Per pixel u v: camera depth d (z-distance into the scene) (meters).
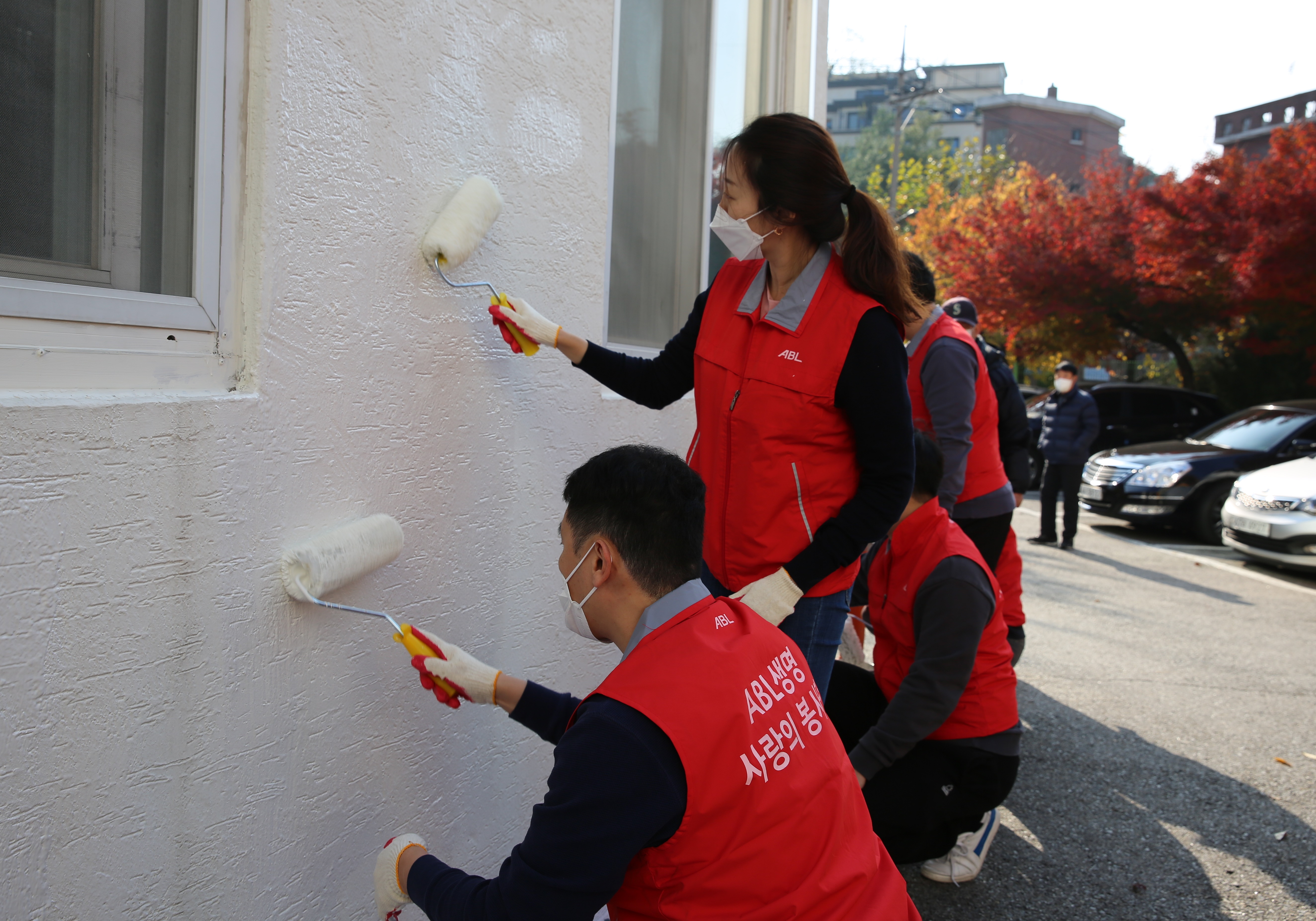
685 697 1.11
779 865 1.11
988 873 2.74
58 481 1.14
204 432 1.33
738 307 1.82
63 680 1.17
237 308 1.42
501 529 2.02
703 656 1.17
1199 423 13.60
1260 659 4.96
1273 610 6.14
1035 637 5.34
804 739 1.21
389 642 1.74
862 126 60.53
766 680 1.20
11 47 1.19
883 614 2.50
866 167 48.97
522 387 2.05
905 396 1.70
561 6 2.08
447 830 1.95
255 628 1.44
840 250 1.77
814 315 1.70
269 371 1.44
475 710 2.00
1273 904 2.61
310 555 1.46
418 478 1.78
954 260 19.73
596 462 1.31
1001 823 3.04
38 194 1.23
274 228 1.43
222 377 1.41
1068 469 8.41
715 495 1.82
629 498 1.26
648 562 1.26
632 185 2.75
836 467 1.74
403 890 1.37
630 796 1.06
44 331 1.18
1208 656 5.00
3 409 1.08
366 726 1.70
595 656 2.40
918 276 3.08
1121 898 2.62
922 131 48.75
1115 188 18.69
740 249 1.76
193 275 1.37
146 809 1.30
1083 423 8.38
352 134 1.57
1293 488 7.27
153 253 1.35
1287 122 29.52
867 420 1.68
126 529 1.23
